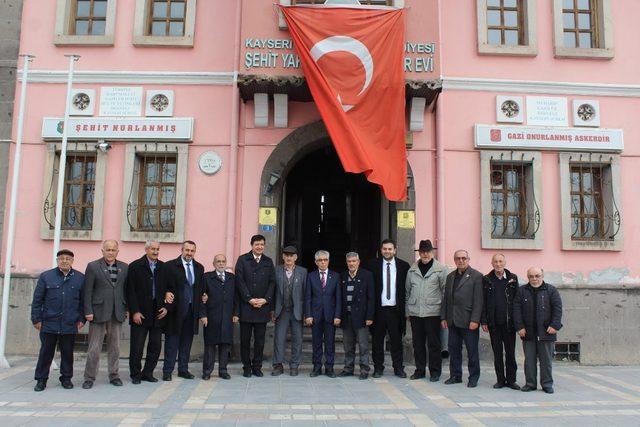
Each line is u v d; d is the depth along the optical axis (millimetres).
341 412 6066
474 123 9891
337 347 9648
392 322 8055
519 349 9367
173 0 10289
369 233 11945
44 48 9945
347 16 8945
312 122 9688
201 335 9250
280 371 8141
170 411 5969
